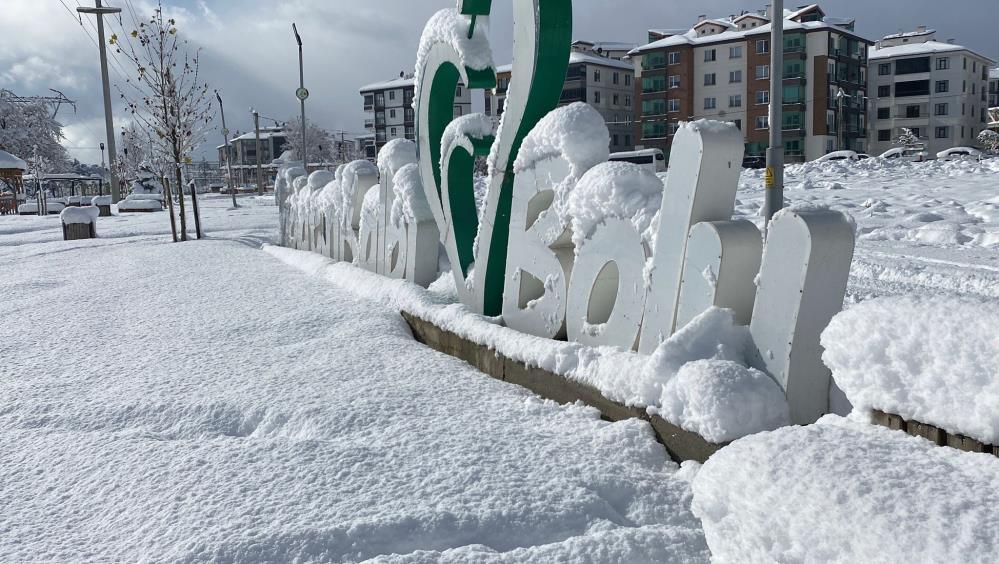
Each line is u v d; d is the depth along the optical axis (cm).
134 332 662
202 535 269
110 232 2058
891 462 198
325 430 383
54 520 296
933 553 165
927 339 215
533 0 512
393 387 450
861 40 7431
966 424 204
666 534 261
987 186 2125
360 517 276
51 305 822
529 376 449
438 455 335
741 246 354
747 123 7219
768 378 318
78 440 383
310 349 562
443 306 607
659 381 347
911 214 1526
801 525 192
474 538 266
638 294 415
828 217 319
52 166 8206
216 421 411
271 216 2581
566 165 483
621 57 9119
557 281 496
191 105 1745
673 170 381
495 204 574
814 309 318
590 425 370
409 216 739
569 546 253
